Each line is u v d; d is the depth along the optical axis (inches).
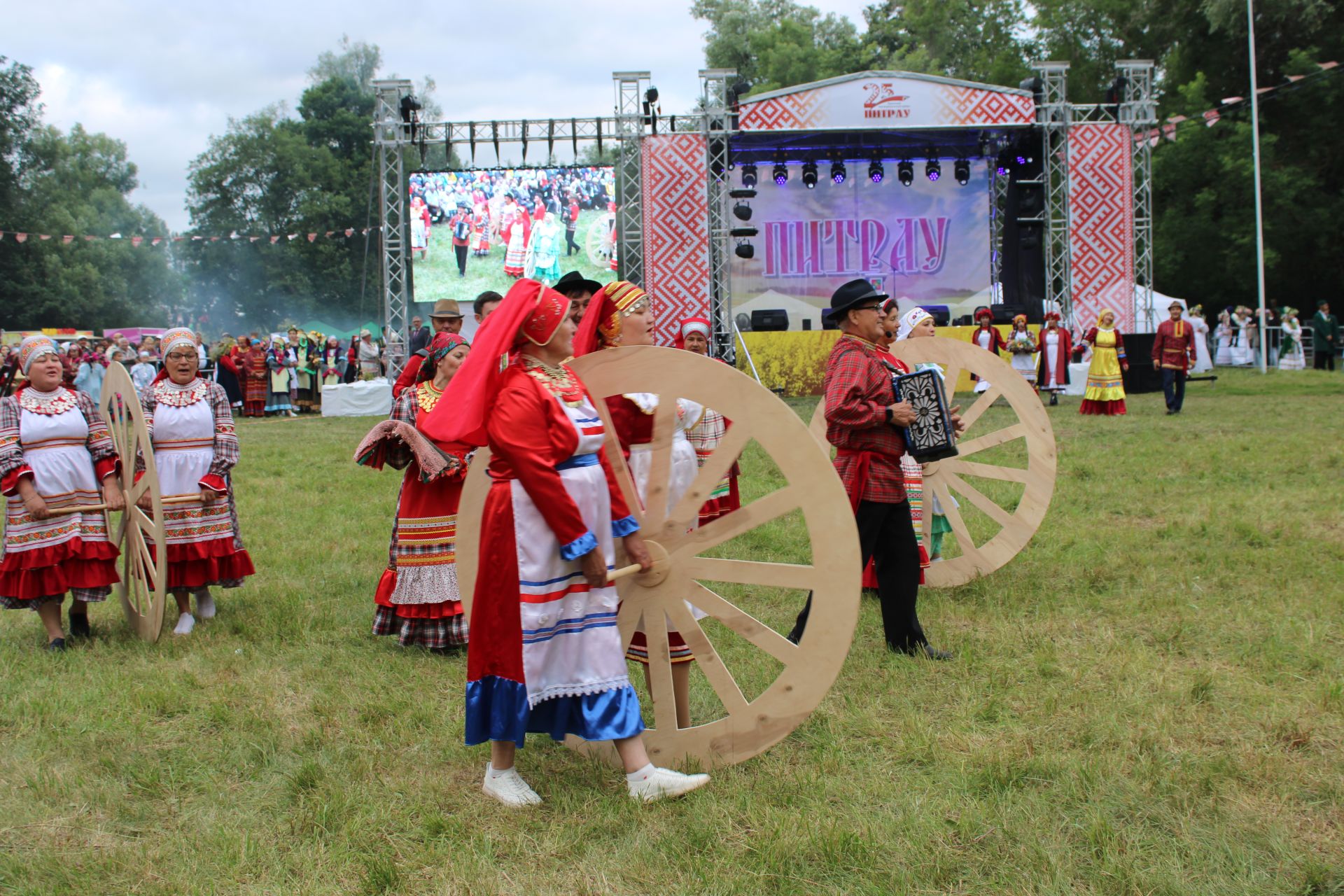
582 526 130.3
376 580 272.8
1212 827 124.6
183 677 195.2
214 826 134.4
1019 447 475.8
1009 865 117.6
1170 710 159.8
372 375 905.5
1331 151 1344.7
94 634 233.0
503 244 816.3
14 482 214.2
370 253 2237.9
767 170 863.1
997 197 898.7
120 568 291.0
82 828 135.6
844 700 171.5
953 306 877.2
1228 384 854.5
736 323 831.7
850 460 190.9
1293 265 1378.0
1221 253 1350.9
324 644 217.6
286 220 2240.4
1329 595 218.8
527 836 129.3
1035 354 761.0
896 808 132.8
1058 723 157.1
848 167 865.5
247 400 909.2
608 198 811.4
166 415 226.7
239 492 424.5
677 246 812.0
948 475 245.0
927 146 855.1
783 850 120.4
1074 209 831.1
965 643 196.5
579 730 135.2
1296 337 1056.2
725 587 252.1
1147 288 842.2
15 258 1918.1
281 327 2292.1
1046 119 817.5
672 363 143.8
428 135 821.9
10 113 1894.7
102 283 2011.6
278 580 273.7
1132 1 1525.6
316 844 128.5
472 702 136.8
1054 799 133.2
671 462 149.4
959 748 150.9
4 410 217.9
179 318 2132.1
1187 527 289.3
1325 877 112.5
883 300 204.2
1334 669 176.1
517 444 128.0
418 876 120.5
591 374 146.0
